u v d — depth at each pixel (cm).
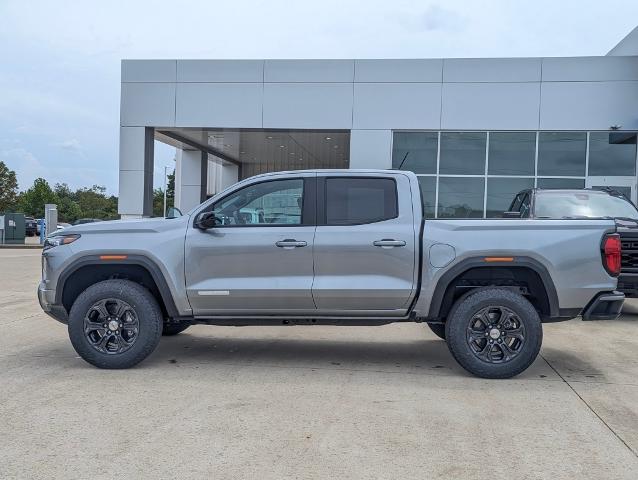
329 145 2316
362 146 1809
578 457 409
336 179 634
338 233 614
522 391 564
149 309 618
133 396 534
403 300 613
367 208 626
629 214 1017
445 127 1777
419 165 1805
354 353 724
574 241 598
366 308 620
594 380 605
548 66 1739
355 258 612
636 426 470
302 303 620
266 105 1828
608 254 600
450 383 589
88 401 518
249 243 618
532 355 590
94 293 616
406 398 537
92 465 388
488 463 397
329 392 553
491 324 599
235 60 1830
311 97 1817
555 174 1764
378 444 427
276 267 618
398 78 1786
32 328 856
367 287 608
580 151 1755
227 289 618
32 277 1539
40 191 8056
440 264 603
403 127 1791
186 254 622
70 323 616
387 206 625
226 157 2819
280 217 633
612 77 1716
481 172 1786
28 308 1034
